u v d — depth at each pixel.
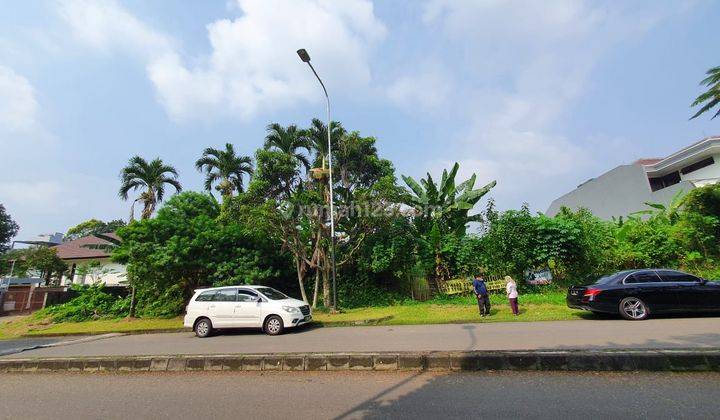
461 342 7.59
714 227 16.53
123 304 18.16
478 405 4.32
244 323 11.30
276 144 20.98
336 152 18.05
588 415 3.88
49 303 20.28
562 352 5.62
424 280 17.81
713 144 25.20
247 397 5.09
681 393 4.40
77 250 30.55
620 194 30.33
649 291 9.67
